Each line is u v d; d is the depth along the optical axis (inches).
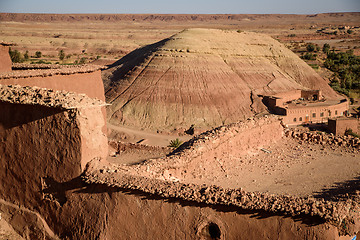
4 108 499.2
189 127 2357.3
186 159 516.4
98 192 441.1
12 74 728.3
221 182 510.3
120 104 2581.2
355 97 3122.5
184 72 2746.1
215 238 397.7
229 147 584.7
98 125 472.7
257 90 2795.3
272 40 3479.3
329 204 372.8
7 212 506.9
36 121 474.9
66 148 455.5
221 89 2674.7
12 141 498.0
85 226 445.4
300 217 369.4
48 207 478.0
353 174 538.0
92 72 928.3
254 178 528.1
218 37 3211.1
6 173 509.4
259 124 645.9
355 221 370.0
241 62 3038.9
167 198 408.5
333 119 2050.9
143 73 2795.3
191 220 401.7
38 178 481.7
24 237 493.7
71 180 455.8
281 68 3233.3
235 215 389.7
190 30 3282.5
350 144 661.9
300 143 673.0
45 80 775.7
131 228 421.1
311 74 3262.8
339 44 6555.1
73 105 447.2
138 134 2194.9
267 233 378.6
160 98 2571.4
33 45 5753.0
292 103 2588.6
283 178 528.7
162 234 409.7
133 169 463.2
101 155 479.5
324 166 573.6
